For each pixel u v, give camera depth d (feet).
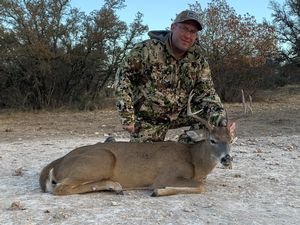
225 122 8.26
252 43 36.11
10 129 20.44
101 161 7.82
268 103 35.53
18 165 10.77
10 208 6.96
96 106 32.24
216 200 7.45
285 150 12.92
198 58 8.86
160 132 9.21
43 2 30.68
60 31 31.27
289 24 45.98
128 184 8.04
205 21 35.65
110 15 32.14
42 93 32.01
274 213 6.82
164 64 8.75
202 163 8.15
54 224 6.23
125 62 8.72
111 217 6.50
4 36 30.22
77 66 32.60
